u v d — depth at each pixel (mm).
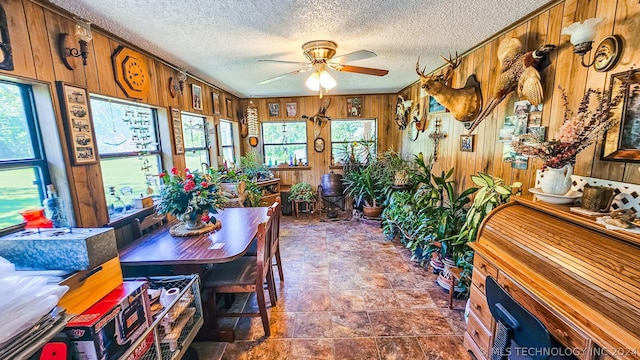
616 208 1277
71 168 1615
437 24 1887
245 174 4301
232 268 2029
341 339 1874
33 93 1488
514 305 1082
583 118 1295
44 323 828
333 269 2883
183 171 2881
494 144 2213
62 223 1442
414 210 3041
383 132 5027
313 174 5234
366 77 3578
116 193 2113
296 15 1709
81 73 1693
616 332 891
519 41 1796
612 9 1281
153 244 1860
